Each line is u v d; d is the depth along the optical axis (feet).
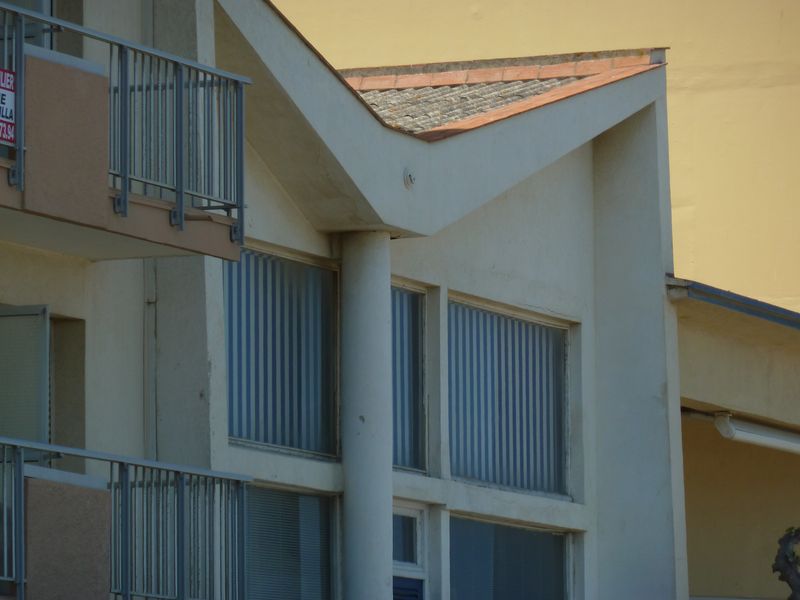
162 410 139.33
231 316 149.69
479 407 177.17
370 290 157.17
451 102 185.78
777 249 264.52
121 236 126.11
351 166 149.89
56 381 135.54
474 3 262.88
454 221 161.38
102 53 137.18
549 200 186.39
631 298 191.62
